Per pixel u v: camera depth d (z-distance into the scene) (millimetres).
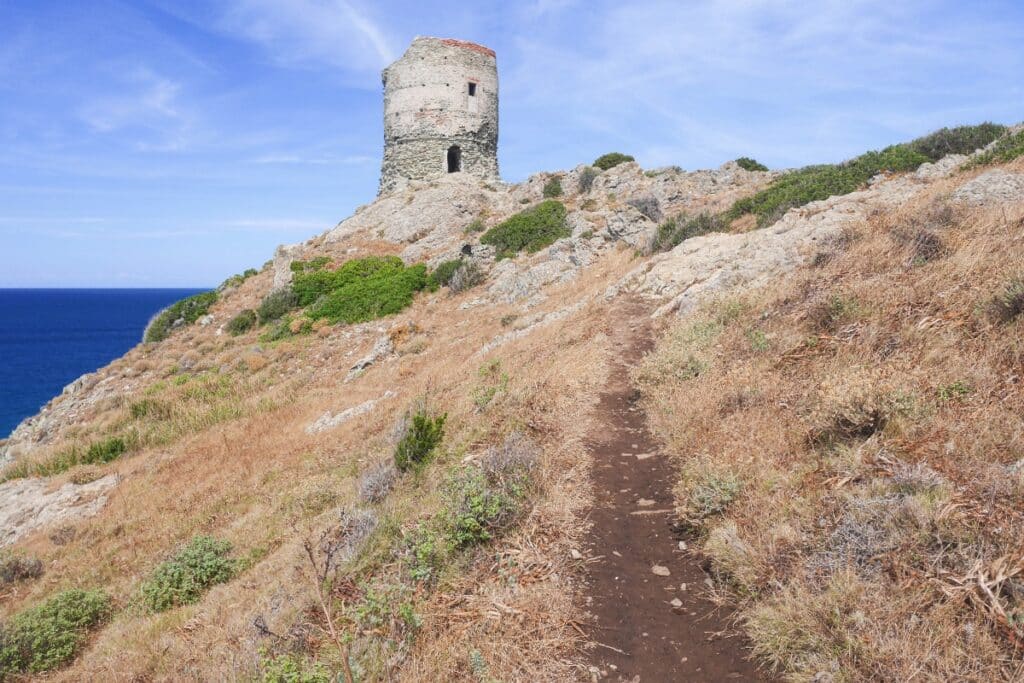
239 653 6078
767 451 6695
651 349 13156
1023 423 5352
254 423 18703
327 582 6469
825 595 4250
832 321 9625
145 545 11984
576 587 5430
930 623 3812
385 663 4578
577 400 10633
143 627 8391
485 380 13180
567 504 6895
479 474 7203
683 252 19297
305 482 12227
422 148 42938
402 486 9117
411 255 36062
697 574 5484
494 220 37000
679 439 8234
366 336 27453
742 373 9227
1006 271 7965
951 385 6262
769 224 21953
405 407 13953
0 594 11234
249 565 9672
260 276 42594
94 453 19625
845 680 3691
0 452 27531
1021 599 3738
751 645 4434
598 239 28172
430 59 42469
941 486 4828
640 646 4645
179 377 27297
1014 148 17625
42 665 8156
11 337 113250
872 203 17062
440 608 5254
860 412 6332
